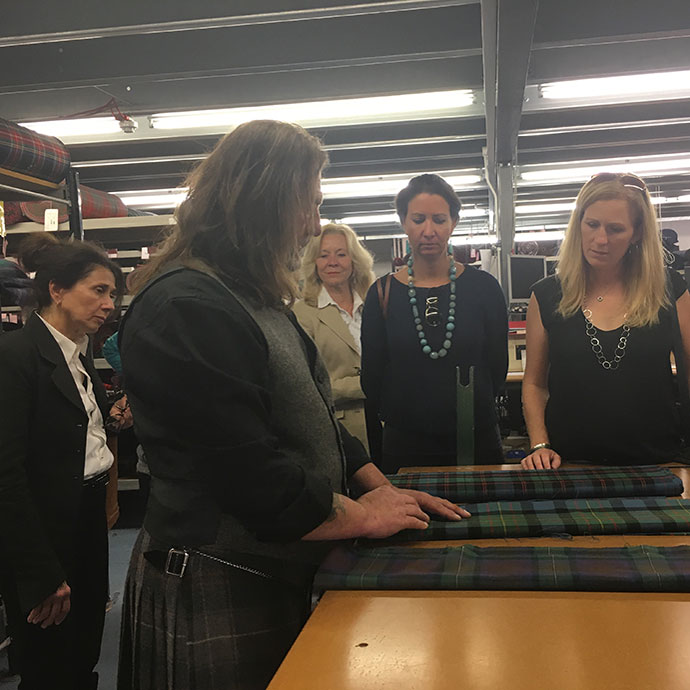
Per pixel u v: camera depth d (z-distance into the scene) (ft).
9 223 11.33
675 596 2.42
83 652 5.61
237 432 2.43
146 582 2.76
